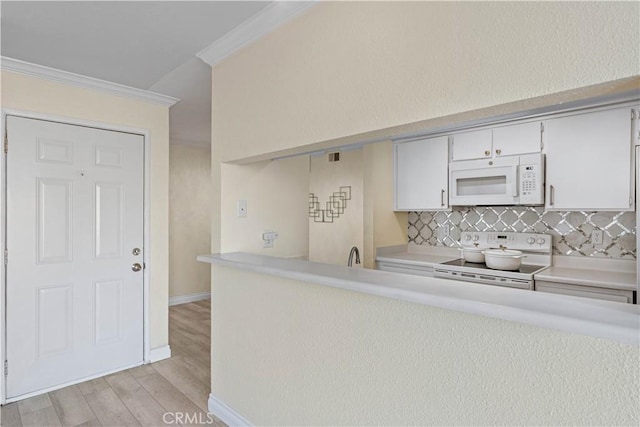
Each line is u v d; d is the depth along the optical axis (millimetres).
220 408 2160
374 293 1275
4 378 2295
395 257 3275
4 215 2297
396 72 1320
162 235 3059
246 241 2391
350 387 1460
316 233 2852
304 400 1653
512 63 1051
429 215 3541
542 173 2578
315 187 2840
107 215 2732
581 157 2443
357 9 1458
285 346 1747
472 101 1128
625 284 2141
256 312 1923
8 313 2311
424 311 1234
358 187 3125
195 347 3328
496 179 2805
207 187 5203
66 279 2539
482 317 1108
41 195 2438
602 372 918
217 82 2289
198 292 5125
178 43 2109
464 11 1147
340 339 1495
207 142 5004
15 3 1676
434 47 1217
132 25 1898
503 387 1073
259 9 1765
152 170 2988
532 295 1126
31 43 2084
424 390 1239
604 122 2357
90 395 2416
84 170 2621
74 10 1748
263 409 1881
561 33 969
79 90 2607
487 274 2625
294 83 1736
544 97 1014
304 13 1686
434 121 1259
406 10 1295
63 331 2527
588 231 2684
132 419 2146
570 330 881
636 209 2246
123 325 2818
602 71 908
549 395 997
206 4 1714
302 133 1691
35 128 2414
